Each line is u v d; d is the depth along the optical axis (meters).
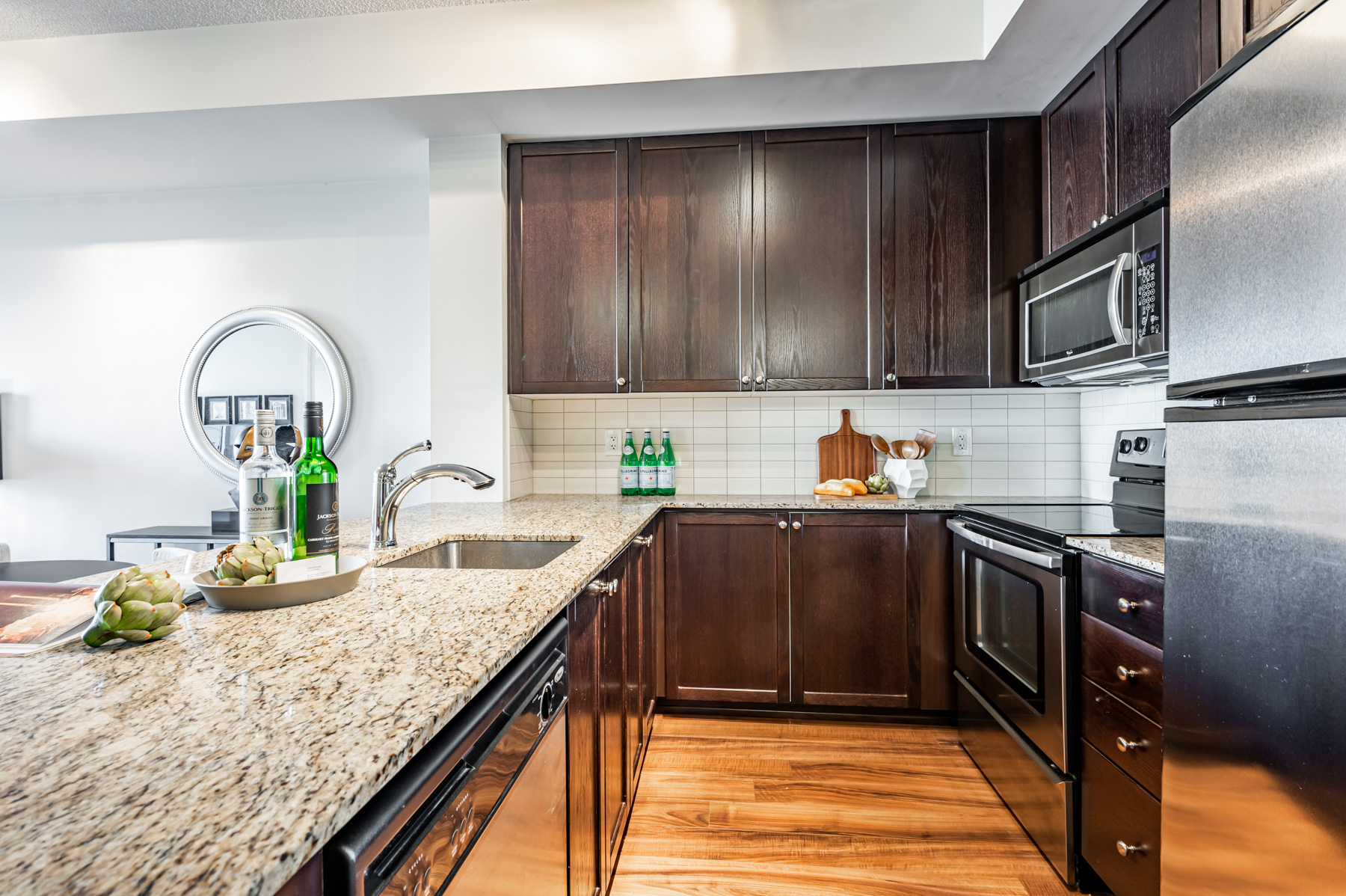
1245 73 0.90
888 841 1.69
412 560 1.46
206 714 0.56
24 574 2.03
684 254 2.44
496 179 2.44
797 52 2.02
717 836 1.71
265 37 2.16
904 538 2.31
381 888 0.47
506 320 2.49
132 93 2.18
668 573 2.41
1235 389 0.91
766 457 2.78
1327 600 0.76
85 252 3.04
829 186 2.39
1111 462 2.24
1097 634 1.43
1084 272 1.86
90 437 3.06
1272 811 0.85
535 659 0.88
